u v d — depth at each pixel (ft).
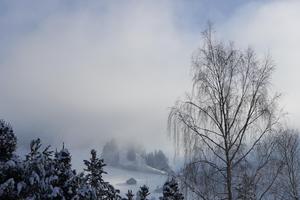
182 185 50.96
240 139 50.83
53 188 39.04
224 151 50.88
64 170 41.70
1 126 38.06
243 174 50.08
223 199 49.88
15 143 38.45
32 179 36.65
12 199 35.37
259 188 50.70
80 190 41.96
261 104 50.62
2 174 36.22
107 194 64.13
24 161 38.09
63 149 43.80
